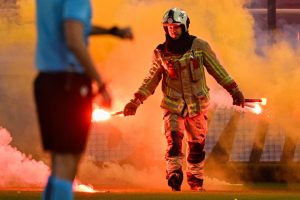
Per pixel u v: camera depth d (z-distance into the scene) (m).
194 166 21.72
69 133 11.66
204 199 17.75
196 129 21.52
